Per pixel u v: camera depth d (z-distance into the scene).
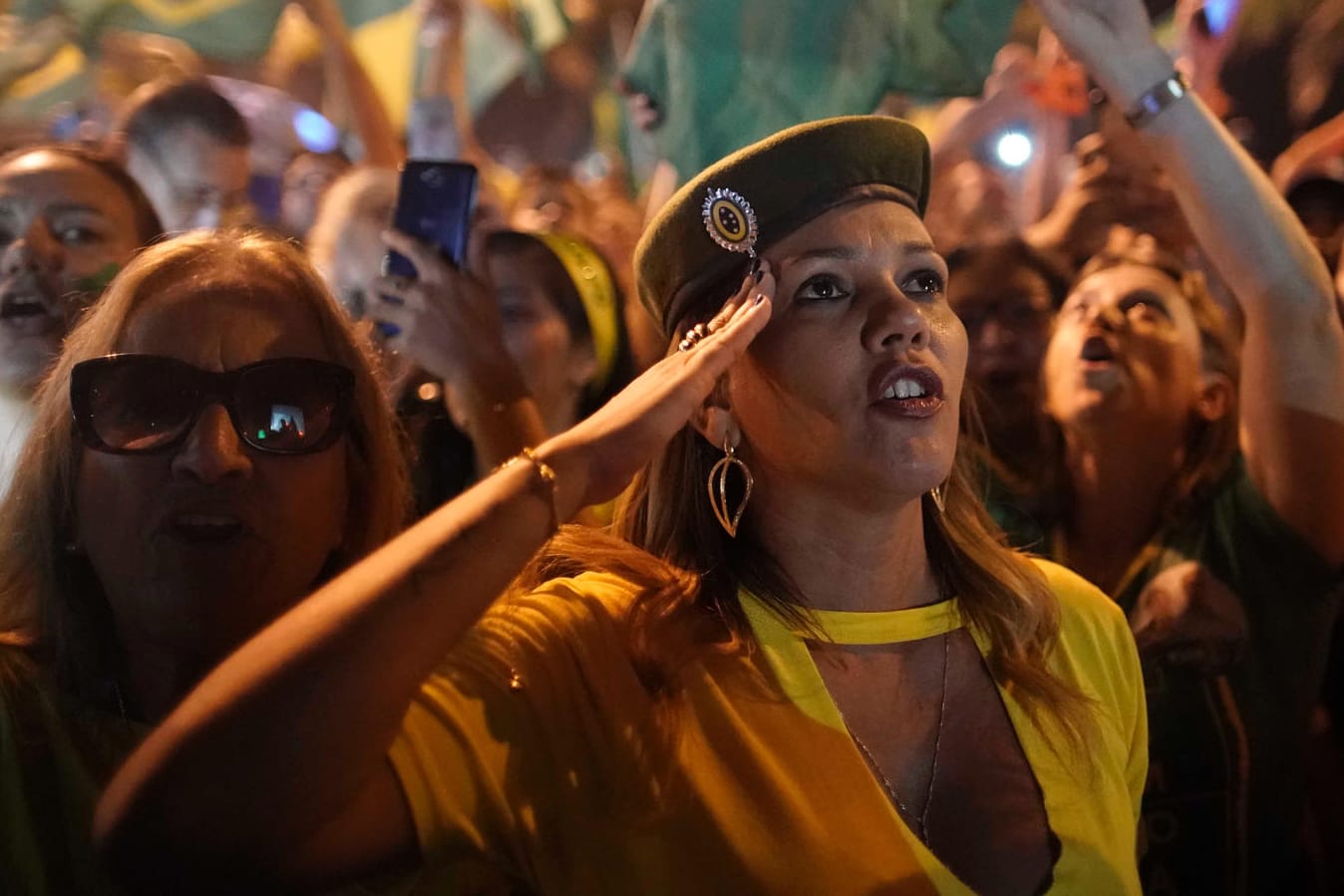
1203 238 1.89
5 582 1.37
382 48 3.25
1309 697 1.96
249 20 2.97
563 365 2.38
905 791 1.29
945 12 2.36
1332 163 2.84
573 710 1.24
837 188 1.29
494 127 4.19
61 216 1.94
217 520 1.27
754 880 1.18
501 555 1.02
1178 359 2.06
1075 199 2.62
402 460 1.59
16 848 1.26
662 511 1.41
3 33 3.03
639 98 2.54
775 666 1.29
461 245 2.03
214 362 1.29
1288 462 1.87
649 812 1.20
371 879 1.10
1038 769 1.33
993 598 1.42
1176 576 1.99
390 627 0.97
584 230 3.22
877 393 1.25
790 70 2.40
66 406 1.34
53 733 1.30
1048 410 2.17
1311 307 1.83
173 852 0.94
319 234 2.66
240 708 0.95
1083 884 1.29
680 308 1.36
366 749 0.96
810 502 1.33
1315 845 2.15
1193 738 1.93
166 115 2.69
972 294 2.37
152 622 1.29
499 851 1.17
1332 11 3.13
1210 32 3.01
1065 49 1.93
